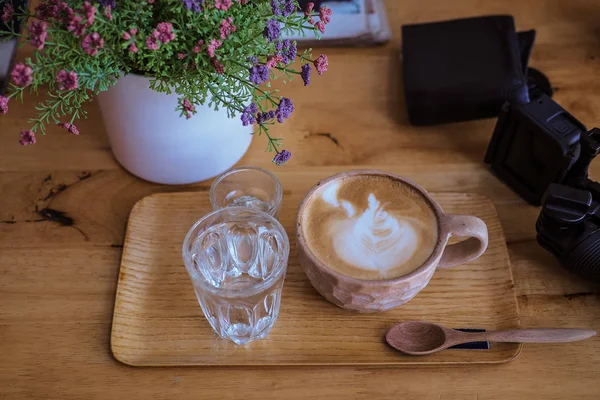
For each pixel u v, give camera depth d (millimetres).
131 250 696
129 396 599
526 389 603
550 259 700
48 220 732
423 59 810
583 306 662
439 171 781
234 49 581
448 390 603
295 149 801
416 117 806
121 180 772
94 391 603
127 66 592
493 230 713
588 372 612
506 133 730
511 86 774
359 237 615
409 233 616
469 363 611
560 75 875
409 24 878
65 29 539
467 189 765
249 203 723
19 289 672
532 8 967
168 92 592
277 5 576
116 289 667
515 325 641
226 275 687
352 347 625
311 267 596
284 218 730
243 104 631
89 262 696
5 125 820
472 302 660
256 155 793
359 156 796
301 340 631
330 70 891
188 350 624
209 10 552
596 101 843
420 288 607
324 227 623
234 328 631
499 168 766
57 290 672
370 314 649
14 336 638
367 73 888
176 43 557
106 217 736
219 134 706
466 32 825
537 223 676
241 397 599
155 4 563
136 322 643
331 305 657
